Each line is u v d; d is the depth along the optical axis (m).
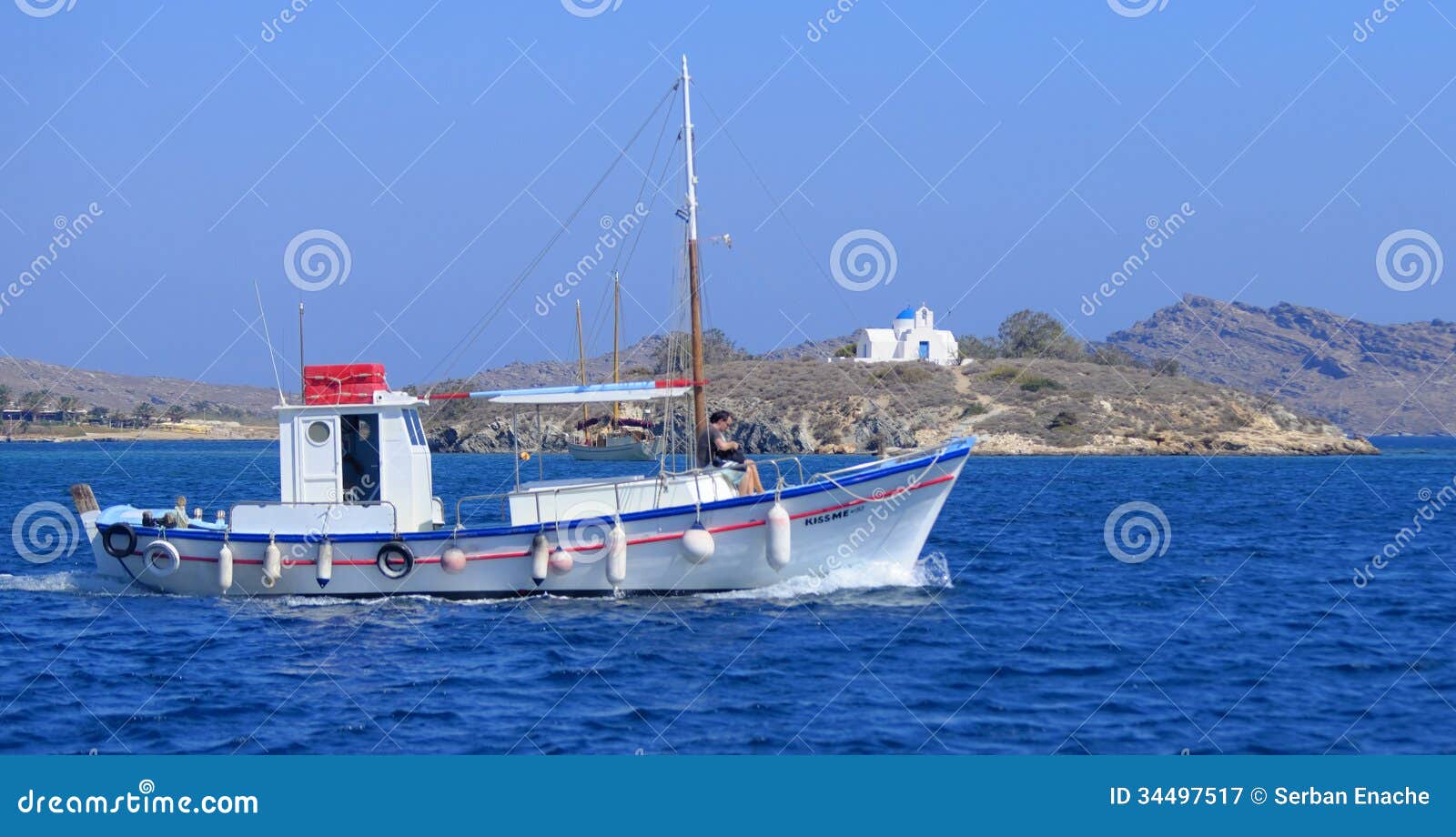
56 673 31.92
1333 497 98.44
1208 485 114.50
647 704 28.78
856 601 40.06
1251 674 31.64
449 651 33.78
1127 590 45.09
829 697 29.30
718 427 43.41
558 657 33.03
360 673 31.64
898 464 40.03
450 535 39.66
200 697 29.66
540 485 40.78
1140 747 25.88
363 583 40.38
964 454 40.56
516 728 27.11
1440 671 31.92
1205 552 57.25
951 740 26.27
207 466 152.50
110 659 33.44
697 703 28.86
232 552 40.84
